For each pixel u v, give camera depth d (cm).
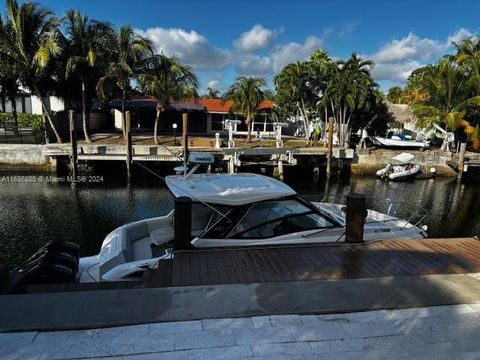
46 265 479
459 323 317
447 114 2741
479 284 391
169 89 2345
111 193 1700
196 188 610
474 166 2427
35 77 2198
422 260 465
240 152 2156
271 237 570
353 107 2658
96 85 2328
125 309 323
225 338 288
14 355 262
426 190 2056
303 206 604
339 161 2470
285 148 2392
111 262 543
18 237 1088
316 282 387
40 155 2077
